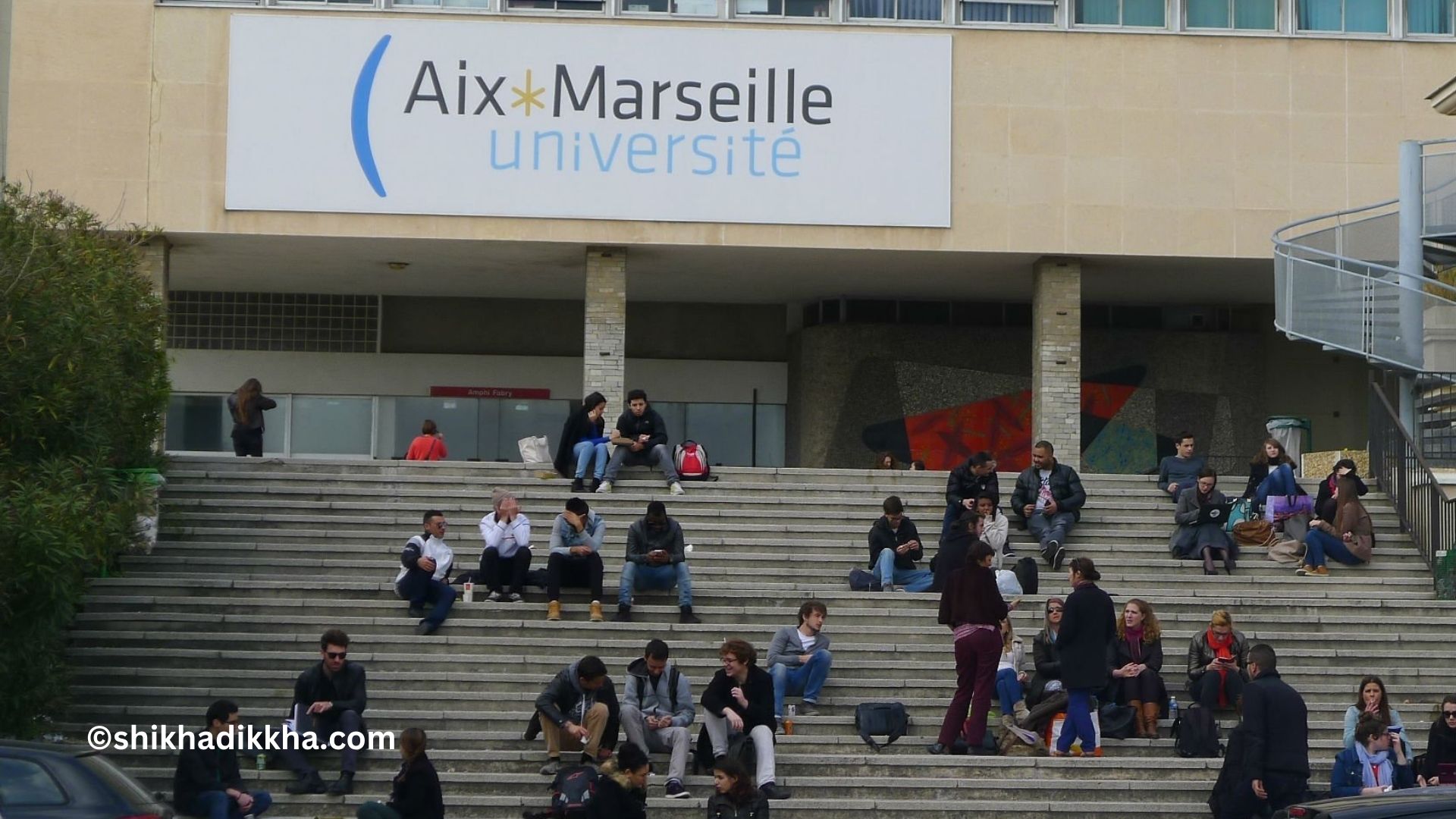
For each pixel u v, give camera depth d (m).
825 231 27.72
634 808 14.74
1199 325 33.78
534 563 21.03
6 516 15.59
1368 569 21.62
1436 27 28.53
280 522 21.58
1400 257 25.95
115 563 20.23
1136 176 28.08
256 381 25.50
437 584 19.00
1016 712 17.28
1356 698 18.61
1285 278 25.80
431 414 33.44
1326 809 11.09
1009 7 28.23
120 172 27.08
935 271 29.84
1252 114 28.23
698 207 27.62
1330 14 28.52
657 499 22.58
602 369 27.58
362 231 27.33
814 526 22.22
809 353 33.31
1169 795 16.22
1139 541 22.39
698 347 34.00
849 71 27.86
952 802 16.11
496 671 18.33
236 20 27.34
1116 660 17.50
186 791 14.77
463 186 27.44
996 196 27.94
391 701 17.69
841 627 19.42
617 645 18.61
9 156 26.92
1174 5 28.33
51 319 17.11
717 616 19.50
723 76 27.72
